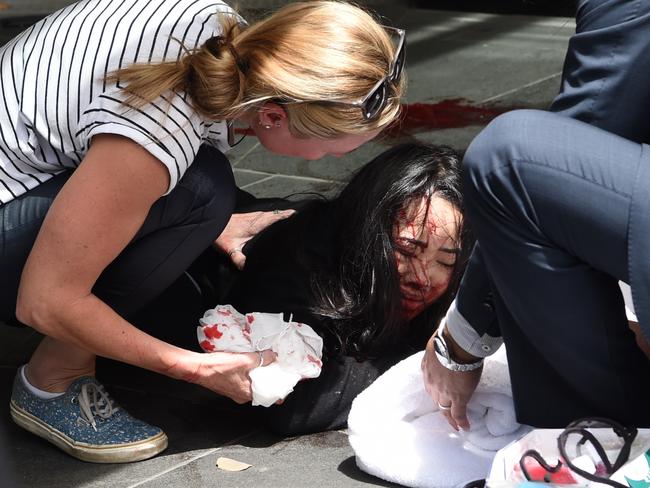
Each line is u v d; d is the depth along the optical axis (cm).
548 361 223
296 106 234
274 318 268
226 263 324
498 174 210
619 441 211
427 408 266
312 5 241
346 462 268
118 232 243
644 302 201
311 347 270
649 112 212
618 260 204
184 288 316
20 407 284
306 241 295
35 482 265
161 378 321
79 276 244
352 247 285
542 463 209
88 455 274
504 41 639
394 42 249
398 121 272
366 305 283
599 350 216
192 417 298
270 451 277
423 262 281
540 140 208
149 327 311
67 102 252
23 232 264
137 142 236
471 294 242
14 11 730
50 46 257
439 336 253
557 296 212
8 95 261
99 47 250
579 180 204
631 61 208
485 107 530
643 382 221
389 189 280
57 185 265
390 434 258
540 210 208
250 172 461
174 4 254
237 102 235
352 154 471
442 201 279
